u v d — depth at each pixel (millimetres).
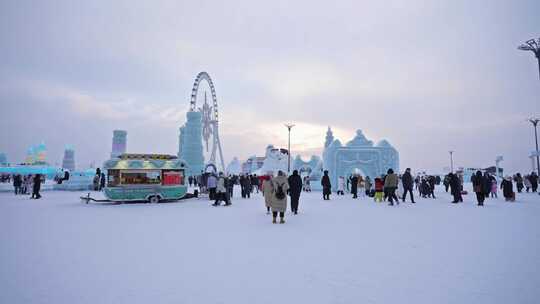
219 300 3662
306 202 17297
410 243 6578
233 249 6109
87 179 31359
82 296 3775
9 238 7195
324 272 4680
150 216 11297
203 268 4891
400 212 12195
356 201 18062
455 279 4336
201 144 48344
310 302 3605
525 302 3566
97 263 5160
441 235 7441
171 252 5883
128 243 6656
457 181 16672
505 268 4809
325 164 30203
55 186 30188
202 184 24719
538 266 4914
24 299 3678
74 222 9750
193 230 8219
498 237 7168
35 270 4789
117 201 17422
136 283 4227
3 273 4641
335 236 7359
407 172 16781
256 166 67312
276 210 9391
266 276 4504
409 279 4352
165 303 3574
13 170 41750
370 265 5016
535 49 25703
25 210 13125
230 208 14328
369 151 29484
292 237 7242
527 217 10664
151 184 18375
